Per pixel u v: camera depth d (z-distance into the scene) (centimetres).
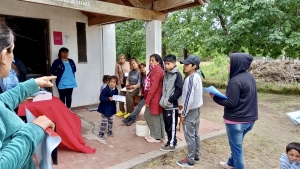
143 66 449
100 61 617
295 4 731
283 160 224
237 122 241
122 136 387
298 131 454
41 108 288
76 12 554
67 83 492
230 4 776
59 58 493
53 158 283
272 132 446
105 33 614
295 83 909
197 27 895
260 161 321
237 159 251
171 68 309
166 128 328
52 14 517
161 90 341
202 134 406
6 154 72
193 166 296
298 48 728
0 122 77
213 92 246
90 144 352
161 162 306
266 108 643
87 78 592
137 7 405
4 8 453
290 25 697
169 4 404
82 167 281
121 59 636
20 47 562
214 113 586
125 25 1259
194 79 269
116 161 297
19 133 80
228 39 772
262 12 666
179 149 338
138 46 1220
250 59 240
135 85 490
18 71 359
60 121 307
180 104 417
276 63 986
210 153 337
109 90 373
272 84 937
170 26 1033
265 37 718
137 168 289
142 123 401
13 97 104
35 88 118
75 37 559
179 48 964
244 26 692
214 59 1475
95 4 345
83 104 591
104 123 377
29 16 486
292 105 677
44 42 524
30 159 91
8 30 82
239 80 234
